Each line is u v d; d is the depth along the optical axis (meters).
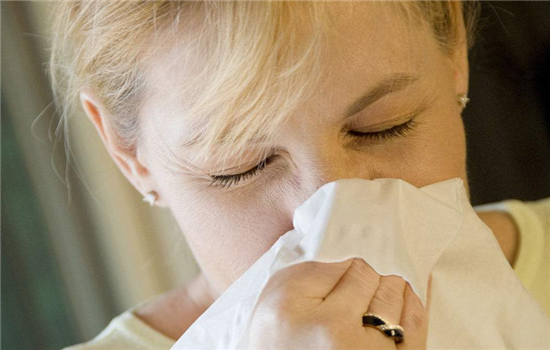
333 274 0.62
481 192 1.50
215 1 0.63
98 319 1.75
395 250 0.63
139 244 1.70
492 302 0.69
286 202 0.71
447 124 0.73
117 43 0.74
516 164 1.49
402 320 0.61
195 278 1.10
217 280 0.83
